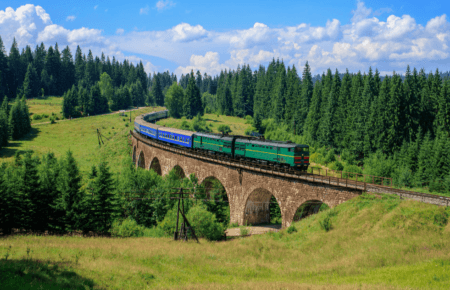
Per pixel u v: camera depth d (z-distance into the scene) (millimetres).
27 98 171625
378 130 71875
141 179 50688
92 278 18203
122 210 45594
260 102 145500
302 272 23047
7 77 170625
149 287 18234
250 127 124750
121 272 20500
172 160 60156
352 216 28609
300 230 32000
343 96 84438
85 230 38531
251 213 44281
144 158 75812
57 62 193750
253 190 40781
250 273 23219
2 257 20812
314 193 33000
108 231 40000
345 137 79688
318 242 28141
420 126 72812
